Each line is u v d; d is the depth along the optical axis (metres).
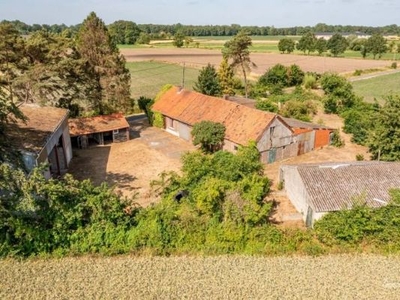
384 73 108.25
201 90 63.94
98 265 18.25
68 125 38.53
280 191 31.05
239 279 17.33
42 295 15.96
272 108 52.91
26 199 18.84
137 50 162.62
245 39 66.94
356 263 19.00
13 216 19.05
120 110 50.06
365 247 20.67
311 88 83.88
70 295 16.02
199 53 152.12
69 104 44.09
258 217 20.80
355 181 25.36
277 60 134.50
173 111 47.00
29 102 40.12
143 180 33.34
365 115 47.62
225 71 69.94
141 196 29.73
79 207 19.69
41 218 19.52
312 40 152.88
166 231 20.08
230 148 38.44
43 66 39.53
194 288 16.56
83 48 45.62
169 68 112.25
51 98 40.78
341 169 26.48
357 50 180.88
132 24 191.88
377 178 25.70
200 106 44.94
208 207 20.94
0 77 40.06
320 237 21.12
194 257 19.17
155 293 16.19
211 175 23.89
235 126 39.03
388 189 24.70
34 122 31.64
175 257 19.14
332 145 43.38
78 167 36.53
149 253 19.39
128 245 19.67
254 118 38.41
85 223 20.11
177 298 15.94
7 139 24.08
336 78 57.53
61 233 19.48
